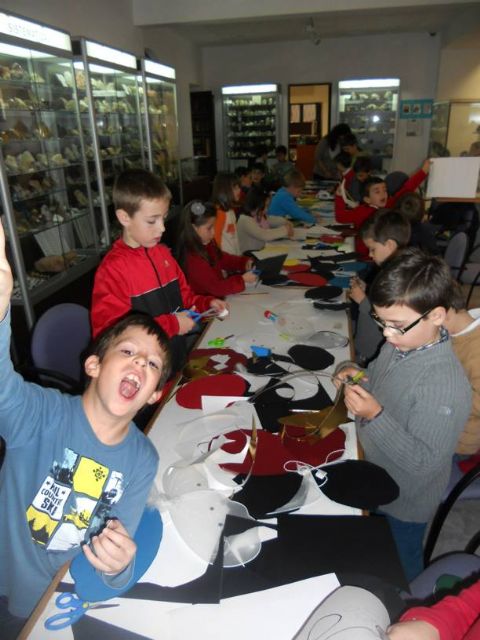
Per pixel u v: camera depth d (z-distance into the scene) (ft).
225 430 4.36
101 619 2.76
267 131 30.71
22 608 3.56
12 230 10.48
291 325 6.67
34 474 3.35
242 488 3.65
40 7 13.67
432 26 25.52
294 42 28.94
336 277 8.96
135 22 20.33
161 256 6.45
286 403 4.76
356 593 2.66
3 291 2.57
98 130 16.02
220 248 10.14
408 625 2.62
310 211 16.42
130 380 3.26
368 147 29.99
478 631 2.63
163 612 2.79
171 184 23.30
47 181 12.83
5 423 3.22
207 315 6.97
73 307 6.86
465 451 5.23
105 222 16.03
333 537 3.22
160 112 21.72
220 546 3.17
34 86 12.37
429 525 6.52
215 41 28.09
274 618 2.73
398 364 4.17
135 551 2.82
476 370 4.91
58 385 6.46
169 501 3.58
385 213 7.54
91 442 3.37
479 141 22.91
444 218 16.92
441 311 3.73
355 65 28.86
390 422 3.91
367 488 3.62
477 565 4.01
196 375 5.35
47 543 3.35
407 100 28.81
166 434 4.38
